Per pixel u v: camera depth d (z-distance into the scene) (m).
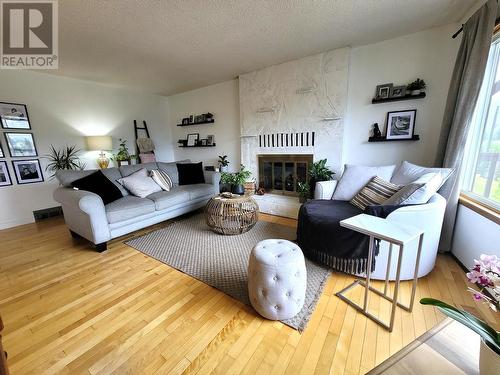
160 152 5.39
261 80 3.72
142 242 2.61
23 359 1.22
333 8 2.07
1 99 3.19
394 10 2.14
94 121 4.20
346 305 1.57
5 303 1.66
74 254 2.38
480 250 1.78
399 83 2.76
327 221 1.93
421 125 2.70
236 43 2.71
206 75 3.94
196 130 5.06
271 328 1.39
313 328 1.38
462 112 1.97
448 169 1.92
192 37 2.52
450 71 2.47
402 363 0.72
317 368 1.14
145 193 3.01
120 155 4.36
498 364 0.60
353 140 3.16
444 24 2.43
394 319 1.42
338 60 3.02
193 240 2.64
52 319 1.50
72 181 2.62
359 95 3.04
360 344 1.27
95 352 1.25
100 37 2.46
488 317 1.42
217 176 3.88
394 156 2.92
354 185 2.51
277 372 1.13
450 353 0.75
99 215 2.33
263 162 4.08
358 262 1.76
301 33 2.53
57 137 3.74
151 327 1.42
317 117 3.31
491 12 1.72
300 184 3.40
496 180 1.80
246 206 2.80
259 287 1.43
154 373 1.14
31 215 3.50
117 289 1.80
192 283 1.86
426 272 1.82
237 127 4.43
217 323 1.44
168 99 5.44
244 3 1.94
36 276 1.99
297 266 1.43
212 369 1.15
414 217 1.68
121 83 4.22
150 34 2.43
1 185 3.22
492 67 1.90
